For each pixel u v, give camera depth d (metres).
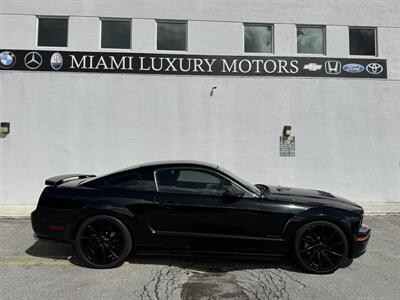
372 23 10.27
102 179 5.36
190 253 5.09
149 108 9.77
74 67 9.67
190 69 9.86
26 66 9.61
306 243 5.00
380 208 9.24
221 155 9.84
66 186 5.34
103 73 9.71
